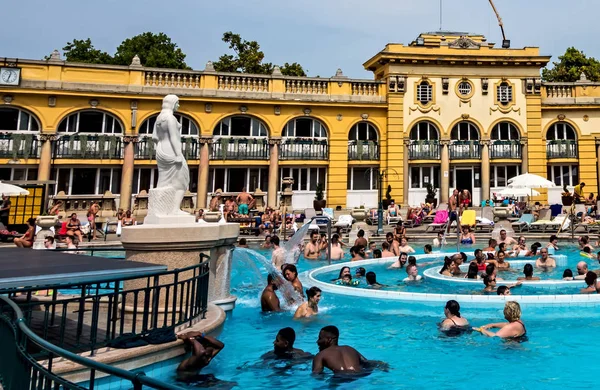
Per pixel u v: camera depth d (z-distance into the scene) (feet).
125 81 83.46
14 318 14.20
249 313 28.81
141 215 80.33
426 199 92.17
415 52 97.45
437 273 39.75
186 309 19.27
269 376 17.95
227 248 27.53
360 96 96.17
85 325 20.59
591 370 18.49
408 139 97.35
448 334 23.61
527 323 25.41
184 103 86.99
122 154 83.46
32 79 77.71
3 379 13.38
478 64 99.45
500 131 101.09
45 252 18.95
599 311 27.37
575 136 101.96
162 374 17.12
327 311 29.04
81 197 80.02
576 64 139.23
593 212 84.79
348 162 95.91
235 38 131.54
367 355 20.54
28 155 77.71
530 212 88.33
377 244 66.13
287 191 91.40
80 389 9.99
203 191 87.71
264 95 90.99
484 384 17.11
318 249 53.47
